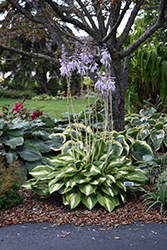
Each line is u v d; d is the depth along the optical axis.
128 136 4.86
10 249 2.24
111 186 2.98
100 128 5.10
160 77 6.24
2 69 18.53
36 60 16.69
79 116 5.51
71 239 2.39
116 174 3.20
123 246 2.27
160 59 5.89
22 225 2.64
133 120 5.82
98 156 3.37
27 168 3.76
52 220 2.72
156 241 2.33
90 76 4.52
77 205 3.08
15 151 3.84
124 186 3.07
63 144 4.42
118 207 3.01
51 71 18.39
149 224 2.62
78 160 3.15
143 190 3.17
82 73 2.73
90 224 2.64
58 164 3.24
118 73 4.67
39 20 4.42
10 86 18.97
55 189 3.00
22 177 3.50
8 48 5.35
